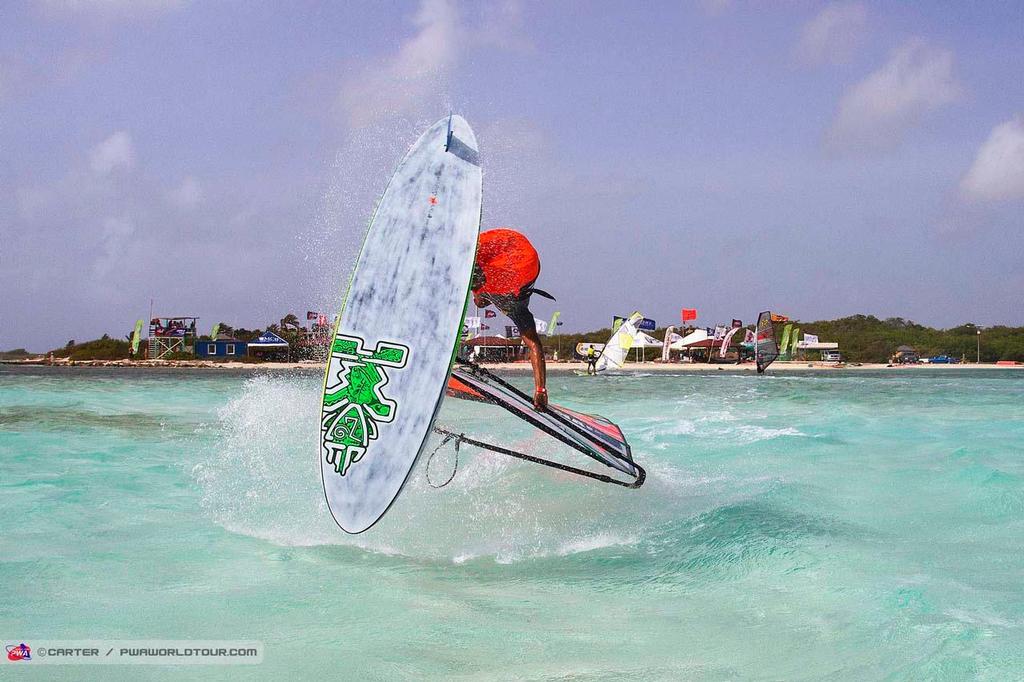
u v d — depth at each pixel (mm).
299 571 3977
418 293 4773
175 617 3270
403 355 4609
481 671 2738
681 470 7004
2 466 7059
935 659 2684
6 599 3455
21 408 12969
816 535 4445
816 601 3363
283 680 2654
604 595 3602
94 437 9172
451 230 4938
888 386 22922
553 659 2840
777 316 59094
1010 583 3531
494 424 9672
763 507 5203
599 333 64500
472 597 3588
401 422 4441
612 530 4844
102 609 3352
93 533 4641
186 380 24984
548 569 4055
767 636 3008
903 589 3451
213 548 4379
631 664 2783
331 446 4586
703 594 3557
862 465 7105
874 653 2785
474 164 5227
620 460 5902
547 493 5930
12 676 2643
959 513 5012
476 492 5945
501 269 5227
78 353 60719
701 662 2791
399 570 4027
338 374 4742
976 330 73250
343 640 3031
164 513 5219
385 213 5168
